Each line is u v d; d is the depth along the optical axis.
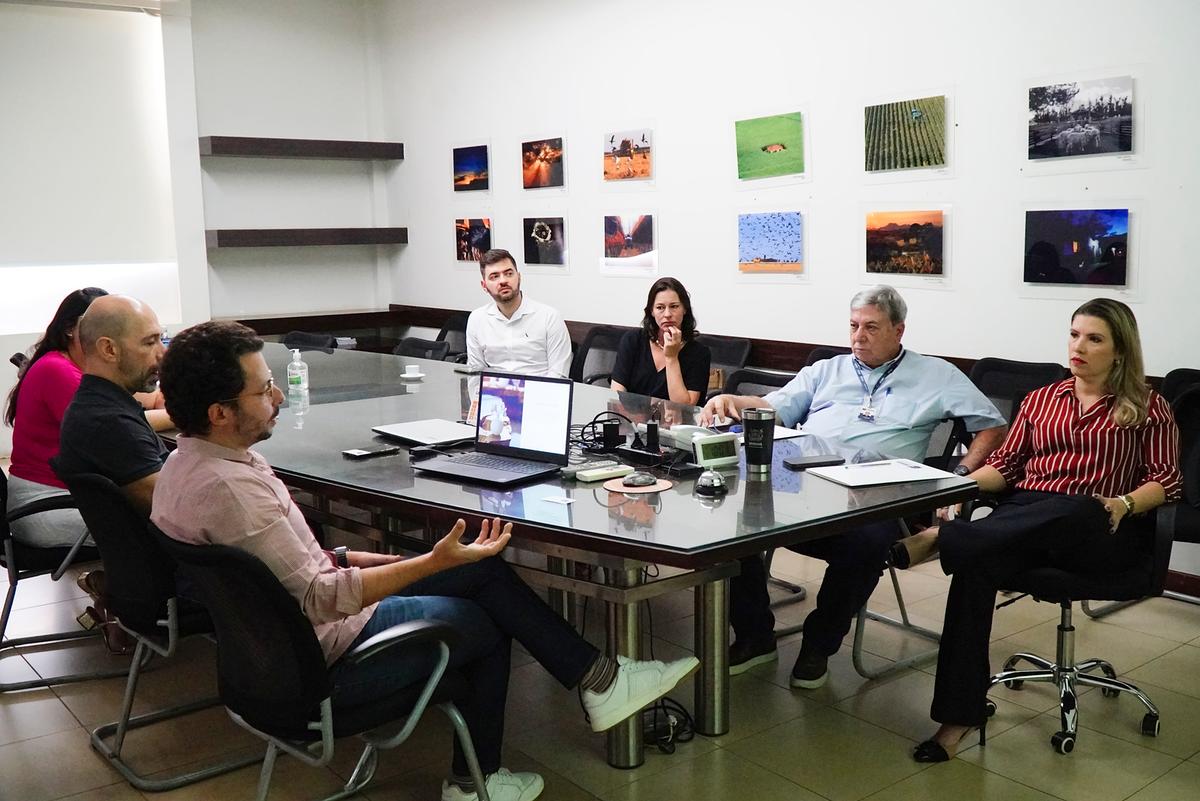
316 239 7.95
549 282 7.12
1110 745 2.94
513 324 5.46
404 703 2.25
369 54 8.39
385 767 2.86
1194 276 4.04
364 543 4.34
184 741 3.03
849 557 3.20
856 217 5.17
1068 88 4.30
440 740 3.02
